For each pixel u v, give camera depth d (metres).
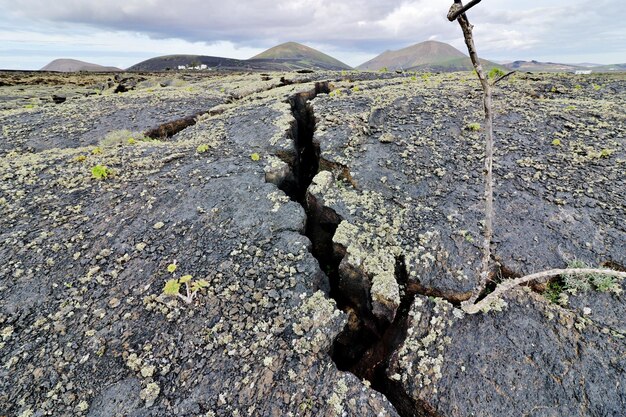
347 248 6.91
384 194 8.58
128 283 6.46
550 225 7.16
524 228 7.14
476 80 18.44
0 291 6.35
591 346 5.16
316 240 8.56
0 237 7.55
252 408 4.73
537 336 5.35
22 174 10.08
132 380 5.04
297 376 5.07
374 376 5.84
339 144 10.76
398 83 19.91
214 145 11.77
